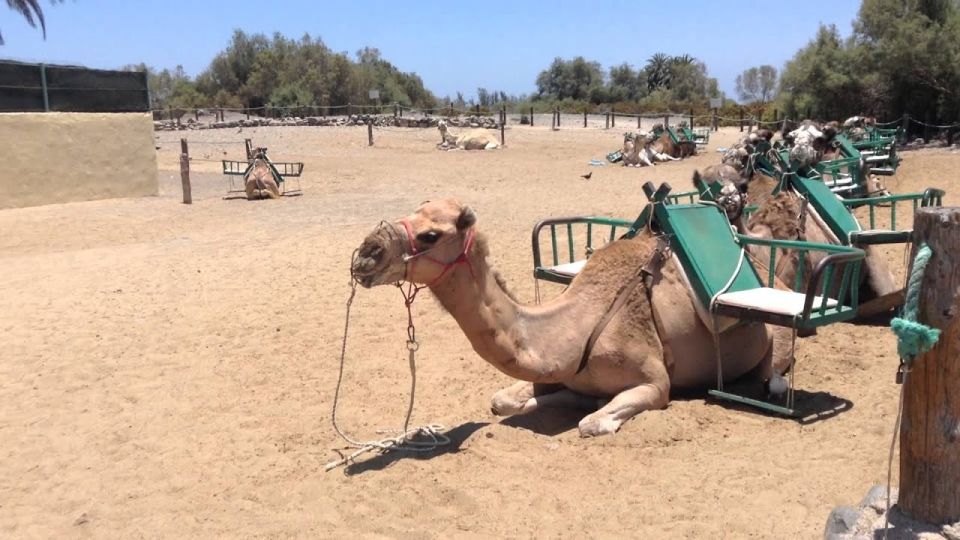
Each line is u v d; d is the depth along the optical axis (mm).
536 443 5594
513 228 14898
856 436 5434
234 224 17266
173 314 10250
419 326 9281
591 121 50969
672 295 6023
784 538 4227
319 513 4949
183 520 5129
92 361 8648
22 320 10312
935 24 30750
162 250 14547
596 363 5844
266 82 72812
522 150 32969
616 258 6047
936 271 3408
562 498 4840
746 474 4969
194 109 59594
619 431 5633
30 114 21422
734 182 7363
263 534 4797
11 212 20562
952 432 3545
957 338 3447
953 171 20266
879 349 7398
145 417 7082
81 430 6875
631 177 23109
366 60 84375
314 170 27359
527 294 10312
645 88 98312
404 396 7219
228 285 11555
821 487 4727
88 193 22516
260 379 7855
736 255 6328
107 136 22688
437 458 5547
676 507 4629
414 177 24812
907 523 3678
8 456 6410
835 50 34312
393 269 5070
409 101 76312
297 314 9953
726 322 5996
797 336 7875
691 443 5469
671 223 6117
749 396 6355
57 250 15195
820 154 9164
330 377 7820
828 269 5527
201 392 7617
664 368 6004
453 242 5172
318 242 14500
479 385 7375
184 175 20875
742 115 48906
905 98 32250
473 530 4578
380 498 5039
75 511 5445
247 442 6379
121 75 23953
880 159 16266
